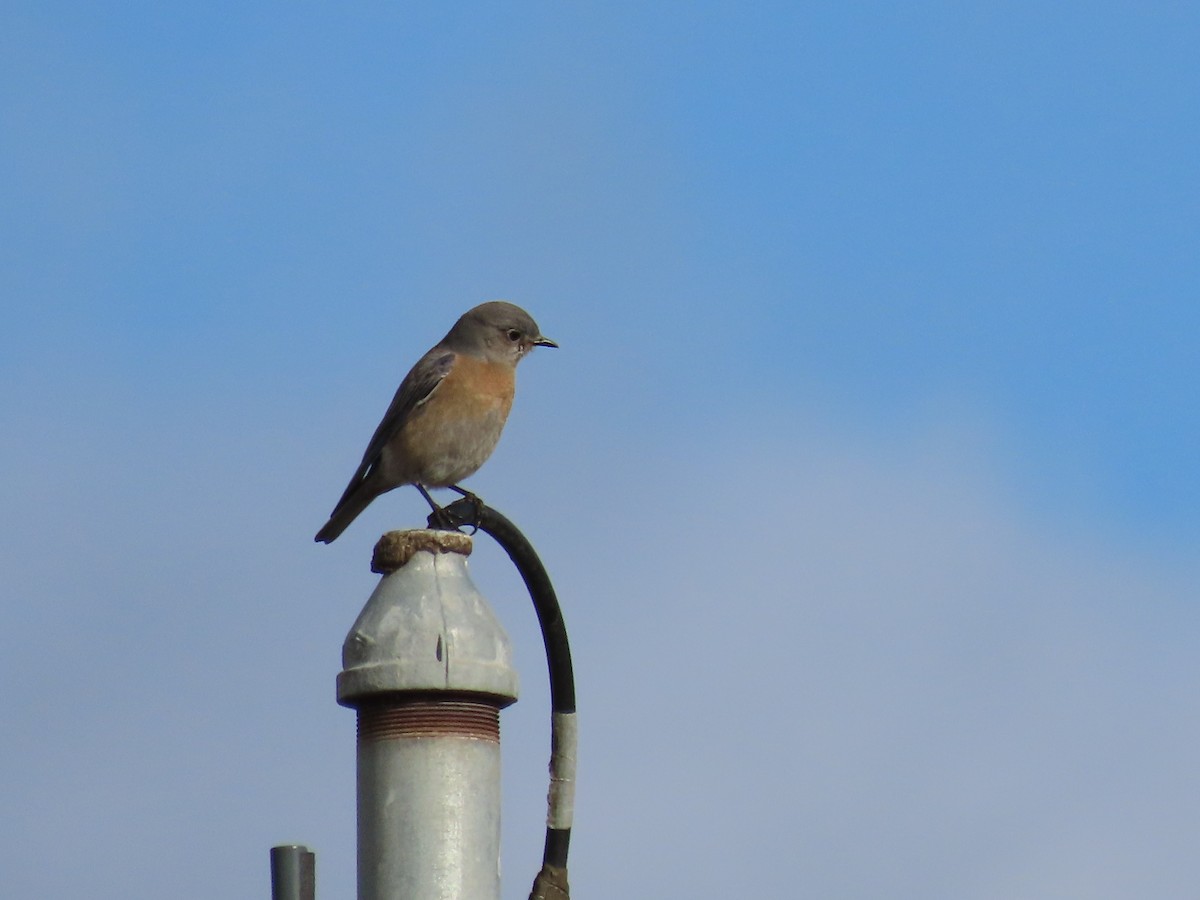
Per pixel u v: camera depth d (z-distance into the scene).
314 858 9.67
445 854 9.34
